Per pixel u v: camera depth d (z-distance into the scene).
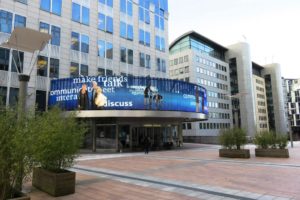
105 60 33.59
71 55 30.11
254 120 89.31
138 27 38.81
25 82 11.59
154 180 10.41
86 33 32.00
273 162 15.85
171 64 80.31
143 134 32.06
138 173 12.19
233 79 93.06
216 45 89.19
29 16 27.00
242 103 89.62
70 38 30.30
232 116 88.56
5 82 24.27
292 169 12.94
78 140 9.21
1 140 5.25
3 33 24.80
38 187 9.05
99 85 24.94
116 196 8.00
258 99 109.19
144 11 40.34
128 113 24.91
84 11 32.22
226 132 19.72
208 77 80.50
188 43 78.81
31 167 6.10
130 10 38.06
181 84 28.17
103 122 28.48
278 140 19.39
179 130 37.25
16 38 11.83
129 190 8.76
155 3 42.69
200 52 79.25
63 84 25.91
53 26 28.92
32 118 7.71
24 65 25.78
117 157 20.42
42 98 26.73
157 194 8.17
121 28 36.31
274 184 9.43
